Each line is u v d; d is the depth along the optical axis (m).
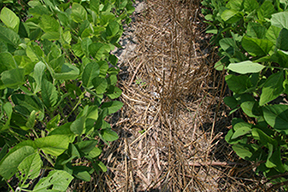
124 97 2.51
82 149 1.38
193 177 1.86
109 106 1.83
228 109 2.26
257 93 1.92
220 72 2.53
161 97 2.41
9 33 1.71
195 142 2.11
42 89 1.35
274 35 1.60
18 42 1.77
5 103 1.38
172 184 1.86
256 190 1.71
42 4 2.61
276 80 1.40
